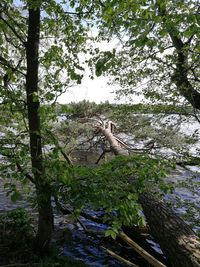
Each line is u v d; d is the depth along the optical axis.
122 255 6.93
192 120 8.28
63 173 4.09
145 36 3.25
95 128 15.52
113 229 3.58
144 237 7.76
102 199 3.88
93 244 7.31
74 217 4.05
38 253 5.54
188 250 5.27
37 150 4.85
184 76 7.89
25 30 5.59
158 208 6.68
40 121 4.98
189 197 10.87
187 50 7.02
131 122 11.53
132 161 4.40
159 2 3.28
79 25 5.67
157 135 11.09
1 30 5.18
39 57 5.29
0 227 6.18
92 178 4.12
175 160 7.57
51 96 4.54
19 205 9.74
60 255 6.13
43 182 4.39
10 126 5.85
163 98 8.15
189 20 3.04
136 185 4.25
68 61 5.60
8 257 5.22
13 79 5.37
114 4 3.28
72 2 4.98
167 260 6.69
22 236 5.92
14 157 4.38
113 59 3.34
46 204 5.37
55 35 5.89
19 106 5.11
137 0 3.25
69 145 12.03
